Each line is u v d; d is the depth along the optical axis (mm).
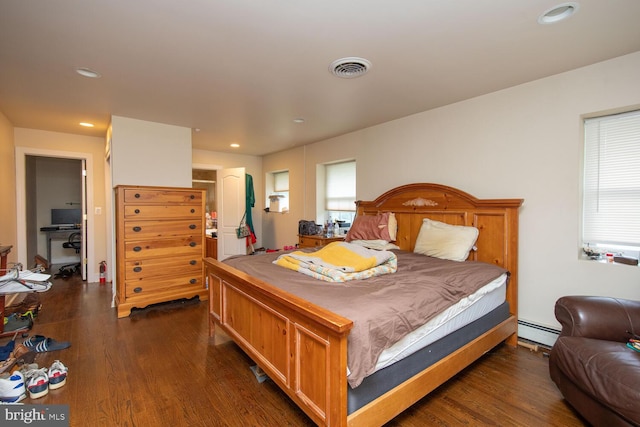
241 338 2209
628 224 2285
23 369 2061
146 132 3682
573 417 1713
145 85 2621
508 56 2146
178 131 3920
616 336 1707
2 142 3424
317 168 4953
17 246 4062
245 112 3375
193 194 3713
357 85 2637
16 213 4035
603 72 2242
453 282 2021
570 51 2084
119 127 3502
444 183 3205
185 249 3670
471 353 2064
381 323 1437
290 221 5543
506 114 2746
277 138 4676
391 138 3736
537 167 2576
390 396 1502
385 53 2084
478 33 1846
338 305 1502
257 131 4234
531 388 1992
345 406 1304
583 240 2480
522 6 1587
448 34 1854
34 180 5691
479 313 2205
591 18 1696
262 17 1672
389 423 1665
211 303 2777
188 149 3992
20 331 2797
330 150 4664
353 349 1339
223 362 2316
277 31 1813
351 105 3168
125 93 2805
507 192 2754
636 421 1272
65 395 1892
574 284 2398
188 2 1538
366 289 1759
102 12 1620
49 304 3656
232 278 2246
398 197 3568
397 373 1565
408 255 2908
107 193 4633
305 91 2770
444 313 1833
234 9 1600
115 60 2172
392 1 1539
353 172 4535
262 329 1922
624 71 2158
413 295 1697
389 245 3361
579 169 2379
